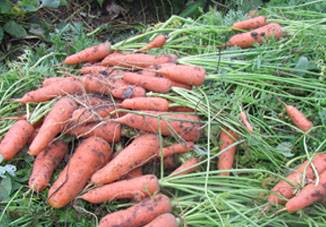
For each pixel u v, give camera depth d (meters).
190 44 1.23
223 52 1.17
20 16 1.35
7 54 1.32
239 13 1.29
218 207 0.92
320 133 1.03
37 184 0.95
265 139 1.03
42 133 0.97
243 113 1.02
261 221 0.92
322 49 1.15
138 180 0.94
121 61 1.12
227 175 0.97
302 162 1.00
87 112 0.99
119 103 1.03
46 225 0.93
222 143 1.00
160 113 1.00
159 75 1.08
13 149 0.98
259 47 1.16
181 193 0.96
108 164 0.95
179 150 0.98
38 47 1.30
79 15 1.46
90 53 1.15
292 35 1.19
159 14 1.53
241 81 1.09
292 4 1.32
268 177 0.97
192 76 1.07
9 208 0.93
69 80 1.06
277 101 1.07
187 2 1.51
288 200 0.92
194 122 1.00
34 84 1.12
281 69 1.12
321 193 0.92
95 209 0.96
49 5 1.31
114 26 1.47
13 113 1.06
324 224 0.92
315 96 1.08
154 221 0.89
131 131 1.00
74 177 0.94
